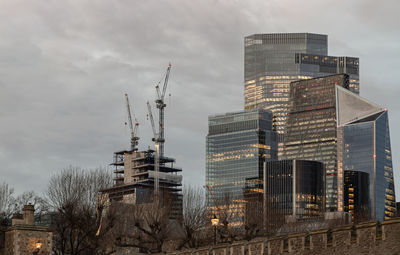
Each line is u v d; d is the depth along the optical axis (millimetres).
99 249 123438
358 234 56469
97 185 137000
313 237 60781
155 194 168625
